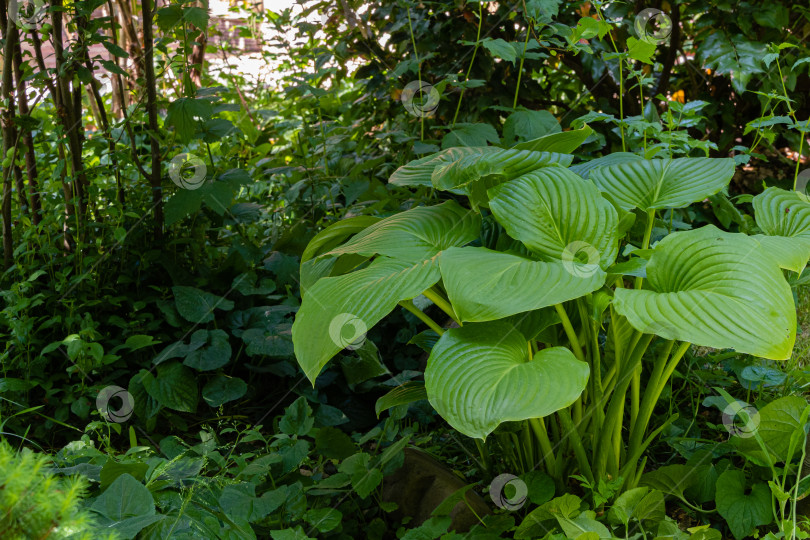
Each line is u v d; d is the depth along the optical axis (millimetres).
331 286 1766
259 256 2883
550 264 1629
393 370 2824
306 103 3350
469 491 1993
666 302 1545
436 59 3557
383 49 3682
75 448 1853
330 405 2604
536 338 2000
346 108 4137
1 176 2729
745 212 3498
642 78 2469
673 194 1876
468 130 2865
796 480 1857
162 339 2676
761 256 1583
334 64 3711
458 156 2111
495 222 2137
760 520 1833
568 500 1702
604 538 1633
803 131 2287
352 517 2012
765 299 1499
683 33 4098
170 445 1915
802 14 3691
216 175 3002
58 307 2604
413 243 1873
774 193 2049
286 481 1942
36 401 2488
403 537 1719
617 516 1704
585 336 1942
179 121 2723
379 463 1873
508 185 1790
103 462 1728
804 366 2424
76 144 2775
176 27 2928
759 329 1453
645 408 1887
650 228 1942
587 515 1698
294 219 3287
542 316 1802
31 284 2439
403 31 3545
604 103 3506
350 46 3697
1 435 2180
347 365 2557
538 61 3635
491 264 1636
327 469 2248
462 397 1532
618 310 1553
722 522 1988
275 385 2814
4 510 655
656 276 1694
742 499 1869
